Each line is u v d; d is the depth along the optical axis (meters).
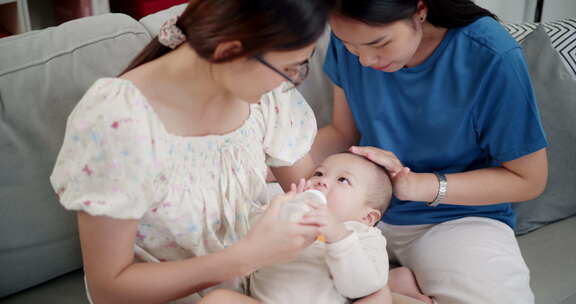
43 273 1.37
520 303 1.30
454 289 1.34
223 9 0.81
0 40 1.32
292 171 1.32
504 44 1.27
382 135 1.47
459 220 1.48
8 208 1.27
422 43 1.34
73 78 1.32
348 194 1.32
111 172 0.89
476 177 1.34
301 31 0.81
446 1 1.26
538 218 1.65
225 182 1.07
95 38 1.37
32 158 1.28
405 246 1.52
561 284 1.47
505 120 1.30
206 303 1.00
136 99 0.91
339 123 1.61
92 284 0.97
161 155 0.94
